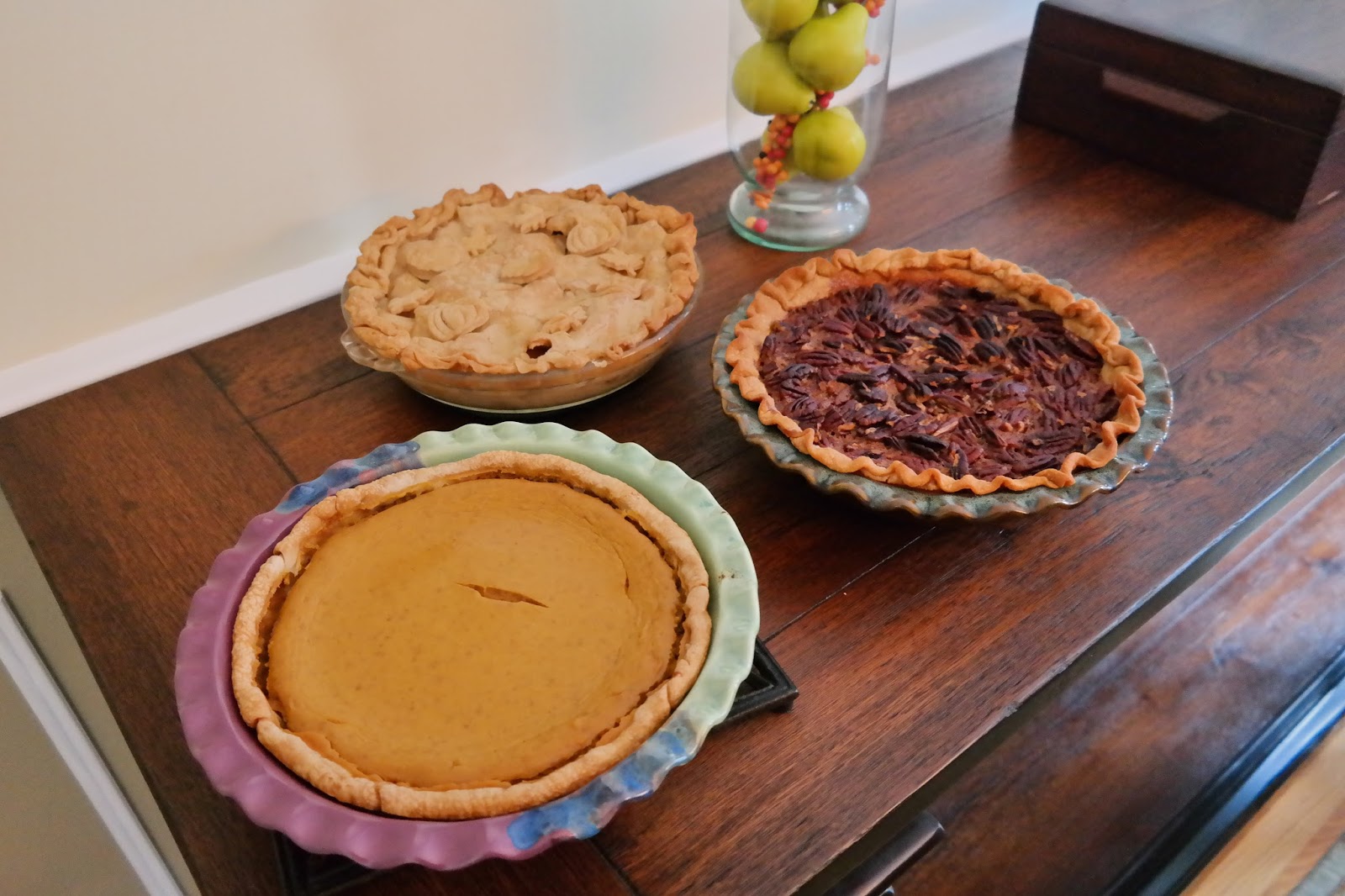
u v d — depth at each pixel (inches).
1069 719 37.8
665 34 35.5
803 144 30.5
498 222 30.4
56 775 28.8
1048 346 25.4
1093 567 22.6
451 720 17.1
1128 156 36.9
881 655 20.9
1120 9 35.8
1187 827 34.4
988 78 42.3
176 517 24.2
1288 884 31.1
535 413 26.2
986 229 33.4
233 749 16.3
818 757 19.1
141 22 26.0
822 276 27.9
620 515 20.4
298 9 28.0
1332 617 40.6
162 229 29.2
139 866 31.9
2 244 27.0
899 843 25.3
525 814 15.5
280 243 31.6
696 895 17.2
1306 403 26.7
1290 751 36.0
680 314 26.6
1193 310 29.9
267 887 17.5
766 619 21.6
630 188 36.3
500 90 33.1
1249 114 32.9
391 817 15.7
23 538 26.4
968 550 23.0
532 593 19.0
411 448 21.5
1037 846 34.1
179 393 28.0
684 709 16.6
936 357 25.6
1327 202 34.5
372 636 18.3
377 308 27.4
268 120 29.3
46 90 25.6
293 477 25.2
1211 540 23.2
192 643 17.8
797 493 24.4
